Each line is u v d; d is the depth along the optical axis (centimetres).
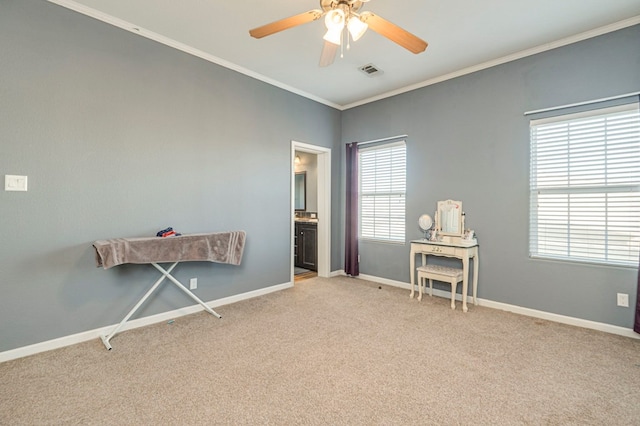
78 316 256
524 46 313
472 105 363
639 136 270
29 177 233
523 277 327
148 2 247
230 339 262
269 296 386
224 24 278
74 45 252
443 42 305
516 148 332
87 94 259
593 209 291
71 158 252
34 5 234
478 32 288
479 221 358
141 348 245
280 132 413
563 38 298
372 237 471
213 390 190
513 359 230
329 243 491
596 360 229
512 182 335
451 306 342
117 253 246
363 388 193
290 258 427
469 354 237
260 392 188
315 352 239
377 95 453
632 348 248
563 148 306
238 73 365
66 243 250
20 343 231
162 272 287
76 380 199
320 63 247
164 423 161
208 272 342
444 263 390
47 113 240
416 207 414
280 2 246
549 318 311
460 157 373
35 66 235
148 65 293
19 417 164
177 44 310
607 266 281
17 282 230
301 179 610
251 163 381
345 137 500
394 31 197
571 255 303
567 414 169
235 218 365
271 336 269
